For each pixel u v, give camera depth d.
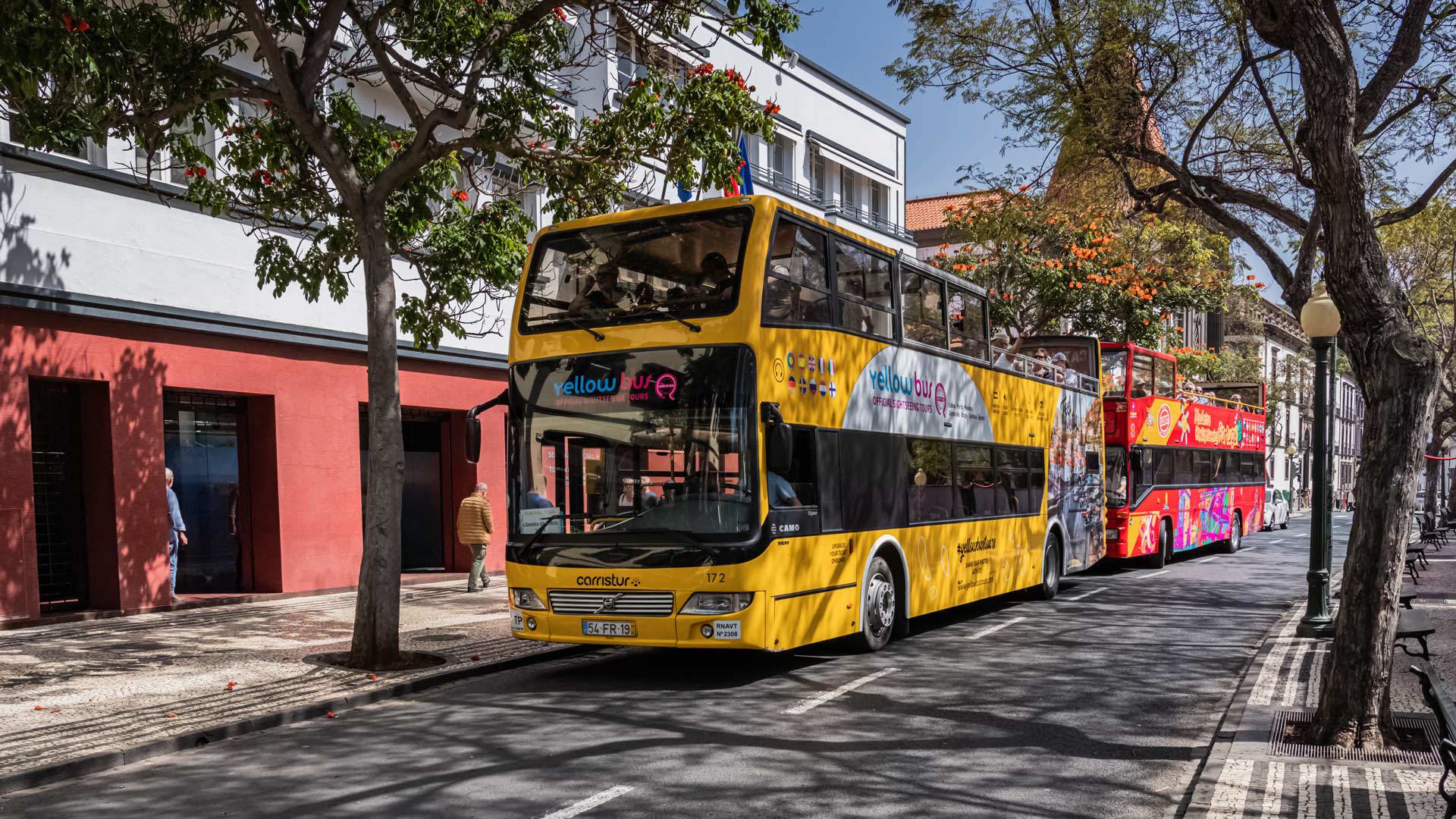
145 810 5.84
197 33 11.70
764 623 8.99
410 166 10.30
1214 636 12.05
